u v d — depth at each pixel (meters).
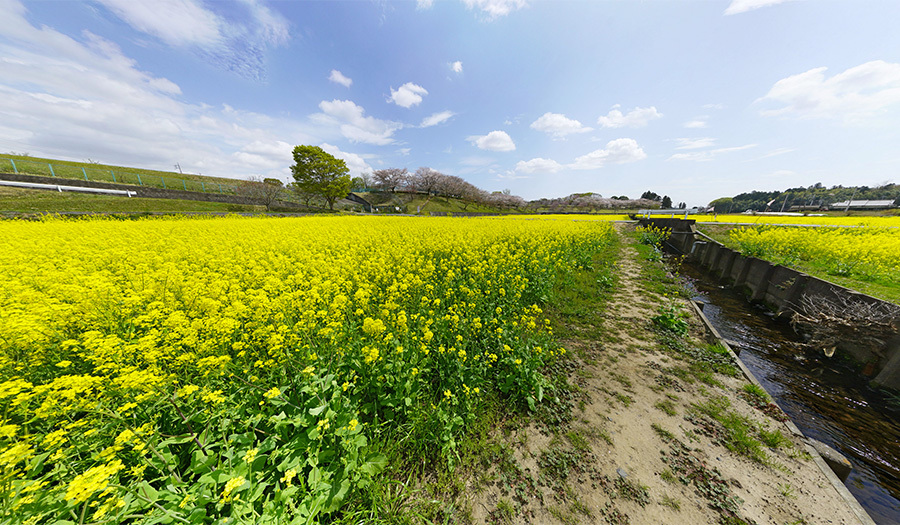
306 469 2.34
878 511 2.81
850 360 5.26
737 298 9.39
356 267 6.92
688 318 6.16
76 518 1.65
